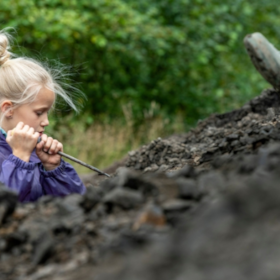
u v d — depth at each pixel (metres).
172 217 1.86
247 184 1.66
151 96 11.76
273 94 5.25
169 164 4.04
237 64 12.59
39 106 3.82
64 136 9.03
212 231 1.53
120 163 6.00
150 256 1.54
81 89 10.80
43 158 3.78
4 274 1.80
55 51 10.28
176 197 2.05
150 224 1.83
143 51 11.17
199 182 2.12
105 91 11.09
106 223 1.96
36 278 1.73
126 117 10.09
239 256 1.40
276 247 1.38
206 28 11.33
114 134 9.51
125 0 11.02
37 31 9.20
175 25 11.63
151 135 9.93
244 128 4.32
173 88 11.94
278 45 12.95
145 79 11.71
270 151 2.13
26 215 2.18
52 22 9.41
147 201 2.05
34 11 9.24
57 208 2.21
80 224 2.00
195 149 4.21
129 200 2.05
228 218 1.55
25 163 3.49
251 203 1.56
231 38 11.63
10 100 3.78
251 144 3.15
